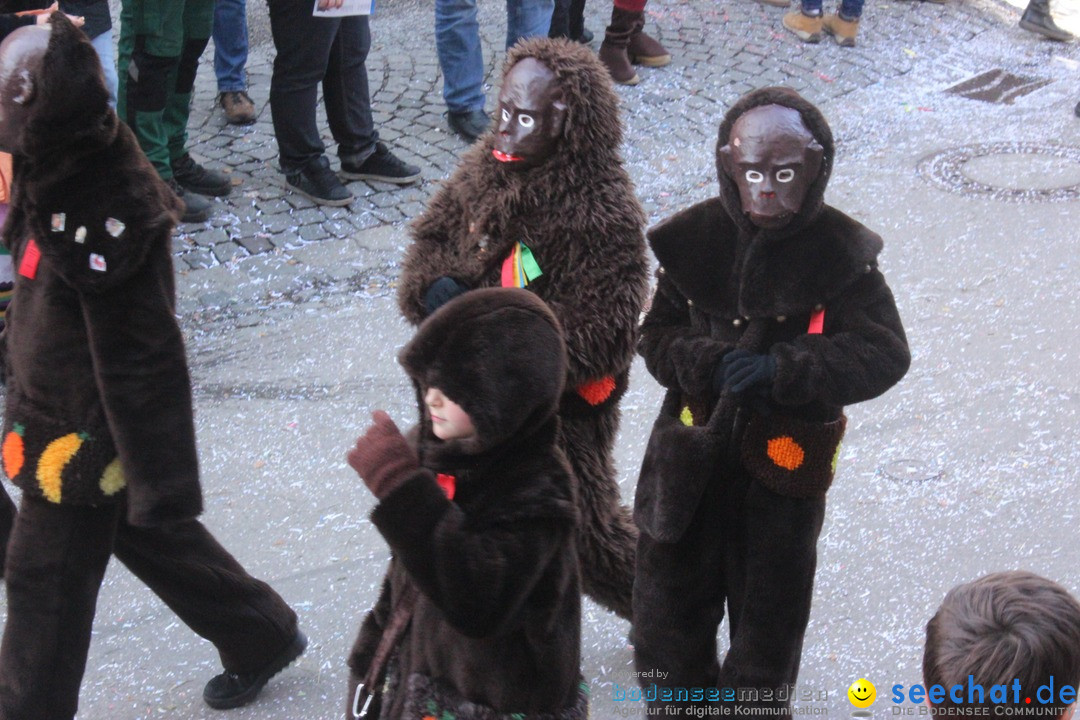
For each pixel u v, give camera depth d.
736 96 13.90
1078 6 18.02
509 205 5.25
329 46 10.71
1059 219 11.29
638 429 8.21
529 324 3.63
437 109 13.23
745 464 4.70
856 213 11.40
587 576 5.61
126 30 10.02
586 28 15.48
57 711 4.92
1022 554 6.85
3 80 4.45
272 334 9.26
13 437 4.85
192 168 11.06
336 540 7.07
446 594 3.55
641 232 5.32
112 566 6.88
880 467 7.68
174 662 6.17
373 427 3.63
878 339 4.61
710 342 4.78
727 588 4.95
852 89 14.56
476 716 3.84
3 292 6.45
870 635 6.27
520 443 3.73
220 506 7.34
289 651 5.79
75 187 4.51
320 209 11.09
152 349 4.65
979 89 14.80
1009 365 8.83
